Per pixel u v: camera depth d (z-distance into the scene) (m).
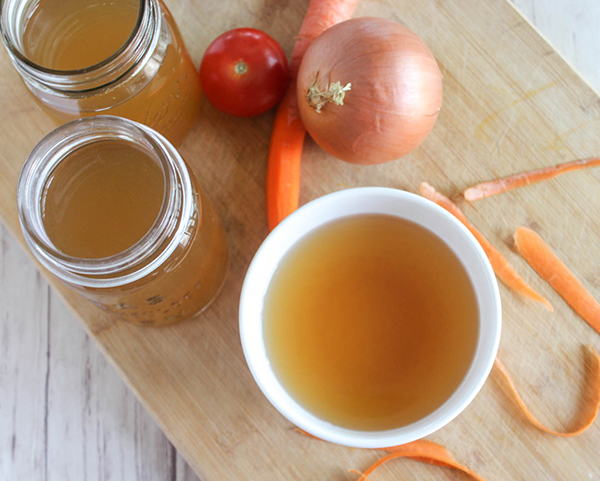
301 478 0.53
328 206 0.49
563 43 0.65
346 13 0.54
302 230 0.50
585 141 0.54
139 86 0.48
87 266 0.42
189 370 0.54
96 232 0.45
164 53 0.49
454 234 0.48
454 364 0.49
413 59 0.50
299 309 0.51
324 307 0.51
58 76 0.46
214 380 0.53
